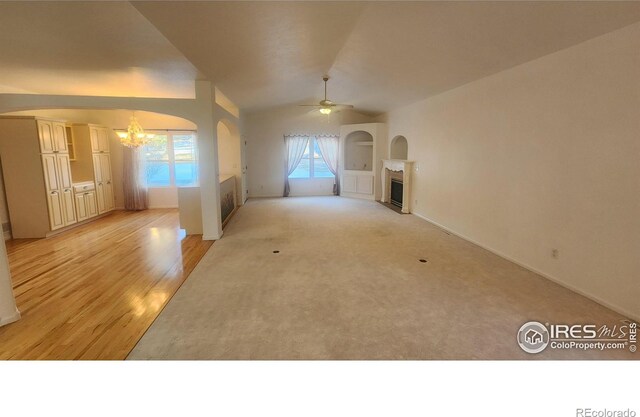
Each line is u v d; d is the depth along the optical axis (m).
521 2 2.67
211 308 3.00
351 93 7.46
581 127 3.09
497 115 4.30
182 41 3.23
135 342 2.47
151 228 6.16
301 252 4.61
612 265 2.86
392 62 4.80
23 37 3.08
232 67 4.46
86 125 6.79
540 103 3.57
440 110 5.91
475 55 3.88
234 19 2.95
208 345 2.43
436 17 3.20
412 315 2.84
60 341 2.50
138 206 7.98
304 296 3.23
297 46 4.09
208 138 5.06
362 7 3.04
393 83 5.93
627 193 2.71
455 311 2.90
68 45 3.32
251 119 9.80
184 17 2.74
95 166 7.02
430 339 2.49
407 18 3.31
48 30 2.93
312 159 10.28
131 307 3.04
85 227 6.27
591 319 2.73
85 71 4.33
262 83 5.86
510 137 4.07
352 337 2.52
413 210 7.30
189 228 5.67
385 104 8.01
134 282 3.61
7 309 2.75
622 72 2.70
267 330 2.63
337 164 10.23
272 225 6.27
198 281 3.62
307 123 10.02
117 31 2.99
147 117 7.95
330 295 3.25
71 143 6.78
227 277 3.73
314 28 3.51
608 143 2.84
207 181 5.18
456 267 3.97
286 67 5.06
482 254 4.45
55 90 5.53
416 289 3.36
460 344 2.42
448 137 5.64
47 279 3.70
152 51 3.55
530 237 3.81
